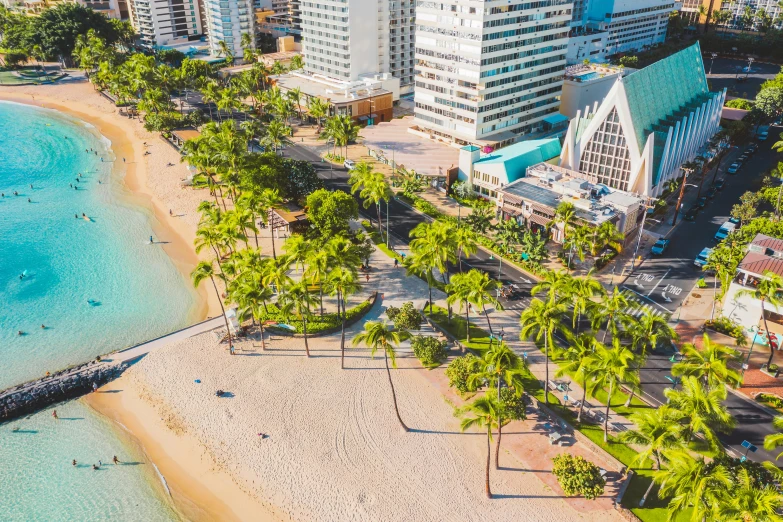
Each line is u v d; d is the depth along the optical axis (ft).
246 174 471.62
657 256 426.51
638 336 280.72
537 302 284.00
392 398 306.76
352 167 596.29
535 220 442.09
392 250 445.37
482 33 542.16
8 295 409.69
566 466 248.52
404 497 253.85
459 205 516.73
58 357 349.20
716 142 586.04
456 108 599.98
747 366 313.12
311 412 299.99
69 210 536.42
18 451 287.28
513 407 278.26
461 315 364.99
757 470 218.18
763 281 300.40
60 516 255.29
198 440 288.71
